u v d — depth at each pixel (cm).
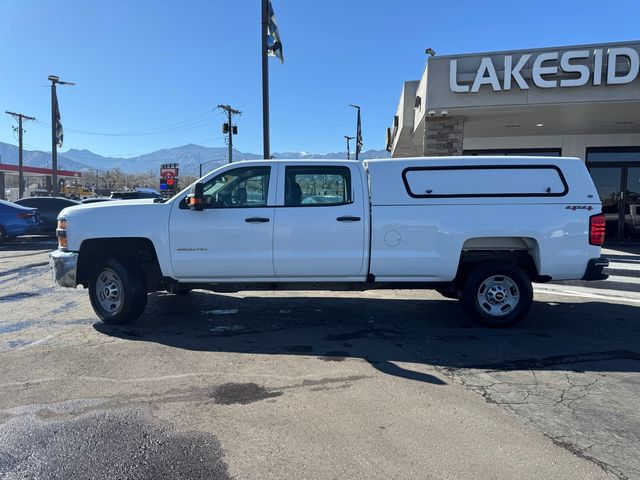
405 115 1554
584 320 654
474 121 1307
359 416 374
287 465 308
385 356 512
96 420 369
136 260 638
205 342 562
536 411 381
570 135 1523
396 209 595
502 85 1121
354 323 645
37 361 497
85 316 685
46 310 721
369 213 597
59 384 438
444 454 320
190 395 414
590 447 328
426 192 598
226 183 616
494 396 409
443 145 1234
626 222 1490
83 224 616
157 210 614
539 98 1111
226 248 606
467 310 616
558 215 592
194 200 582
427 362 493
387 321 655
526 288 604
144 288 636
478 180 599
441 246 594
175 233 607
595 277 600
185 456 319
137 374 462
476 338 574
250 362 495
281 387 430
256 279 616
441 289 682
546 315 681
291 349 536
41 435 347
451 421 365
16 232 1636
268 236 600
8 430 354
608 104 1096
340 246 598
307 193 610
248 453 322
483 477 294
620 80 1051
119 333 600
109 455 321
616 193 1500
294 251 601
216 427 358
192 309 725
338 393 416
